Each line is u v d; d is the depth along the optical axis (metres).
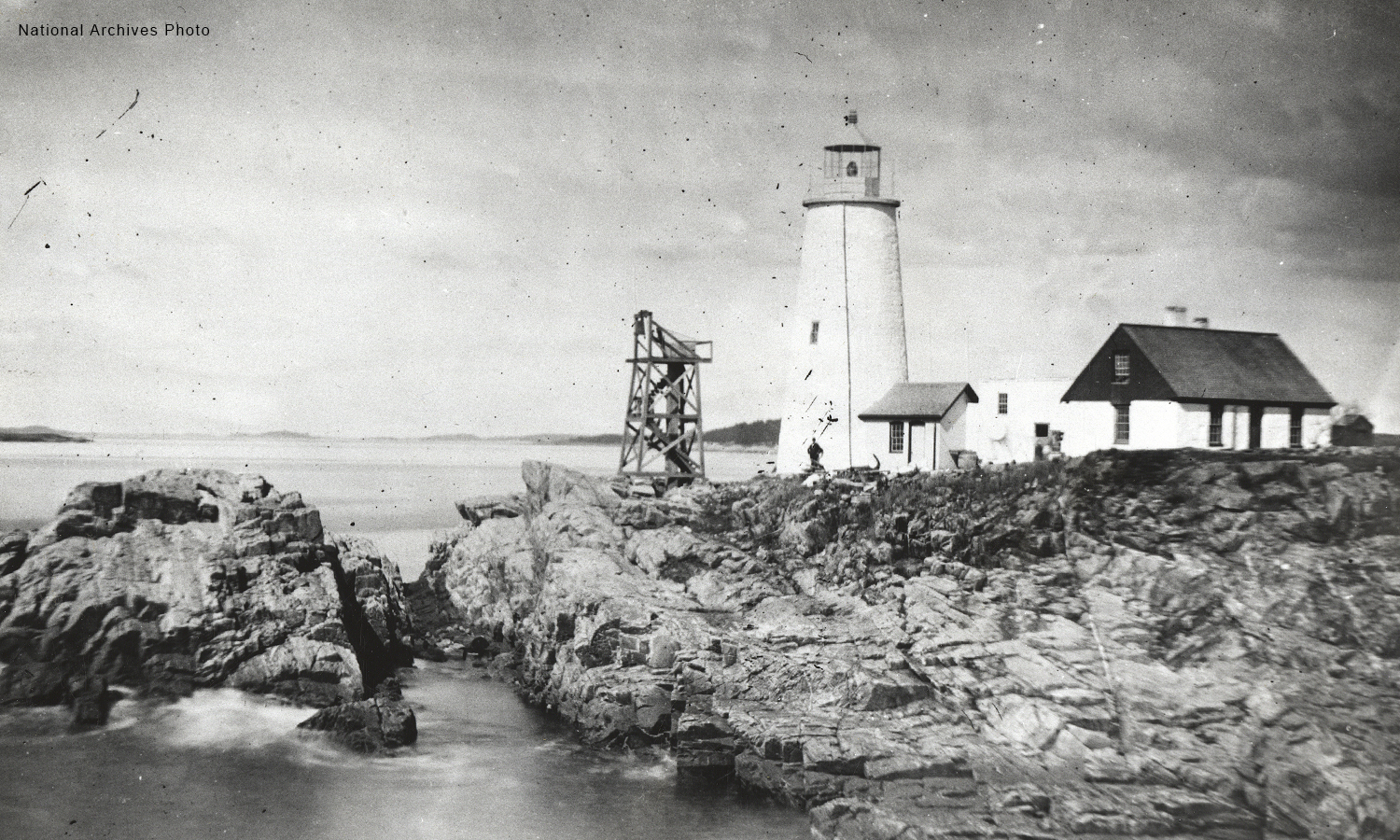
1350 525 41.31
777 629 40.50
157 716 38.66
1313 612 38.31
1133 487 43.91
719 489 54.84
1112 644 38.41
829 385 60.38
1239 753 34.00
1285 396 48.56
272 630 41.56
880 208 60.72
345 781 35.81
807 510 47.59
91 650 39.66
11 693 38.56
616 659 41.22
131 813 33.28
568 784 35.84
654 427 61.62
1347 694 35.53
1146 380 47.81
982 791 32.94
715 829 32.84
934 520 45.19
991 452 54.53
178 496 46.41
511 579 51.62
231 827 32.50
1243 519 41.69
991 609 40.44
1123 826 31.25
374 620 49.34
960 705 36.81
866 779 33.88
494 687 46.03
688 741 36.78
